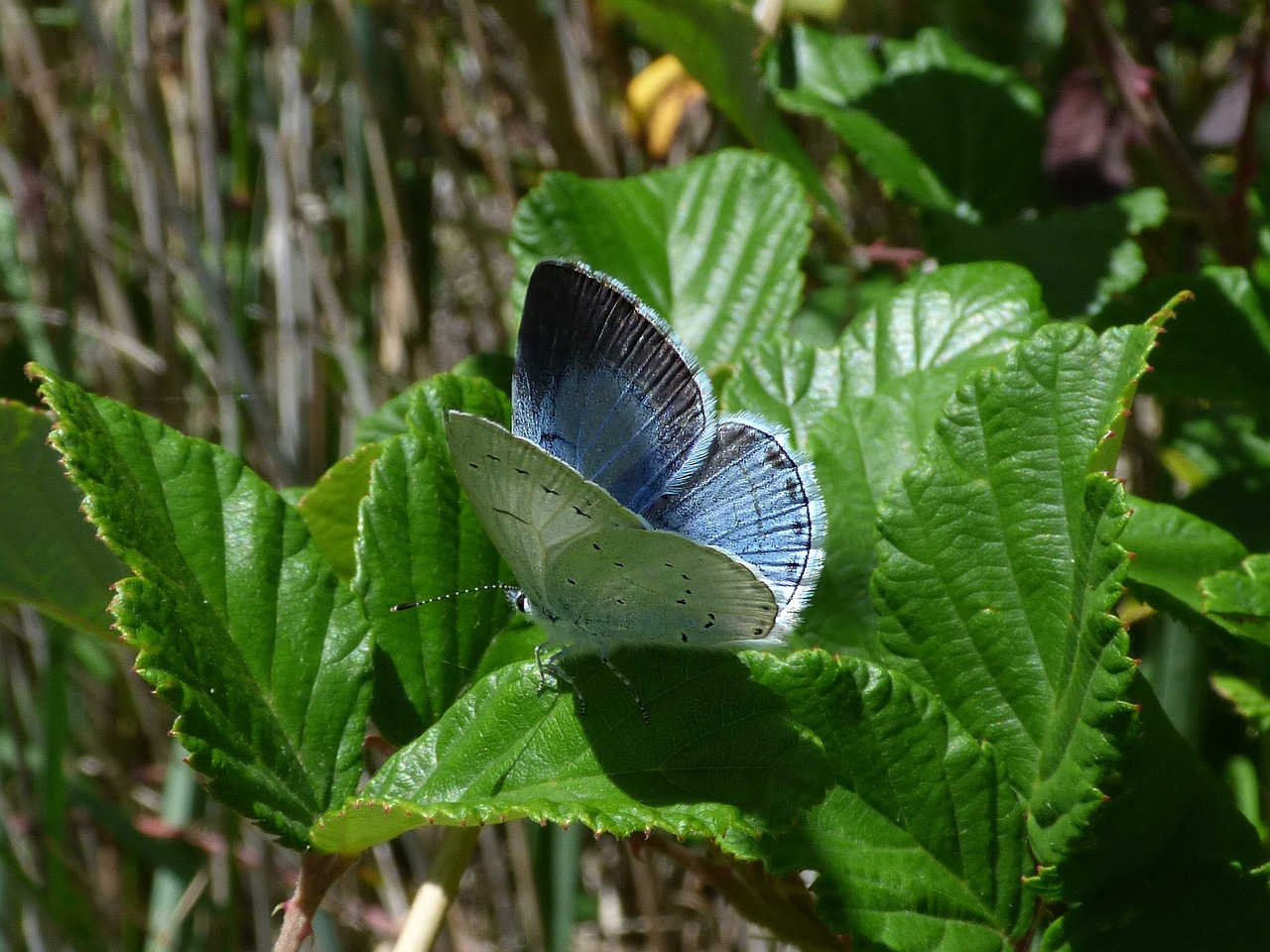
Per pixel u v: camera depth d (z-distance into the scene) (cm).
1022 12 20
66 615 12
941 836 11
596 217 14
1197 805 11
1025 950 11
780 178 15
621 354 12
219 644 11
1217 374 14
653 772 11
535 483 11
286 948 10
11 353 24
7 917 22
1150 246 18
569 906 20
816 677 11
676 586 11
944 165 17
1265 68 17
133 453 11
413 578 12
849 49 17
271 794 11
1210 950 11
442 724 11
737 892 13
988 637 11
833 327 17
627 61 24
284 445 23
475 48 24
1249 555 12
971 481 11
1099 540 10
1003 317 12
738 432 12
